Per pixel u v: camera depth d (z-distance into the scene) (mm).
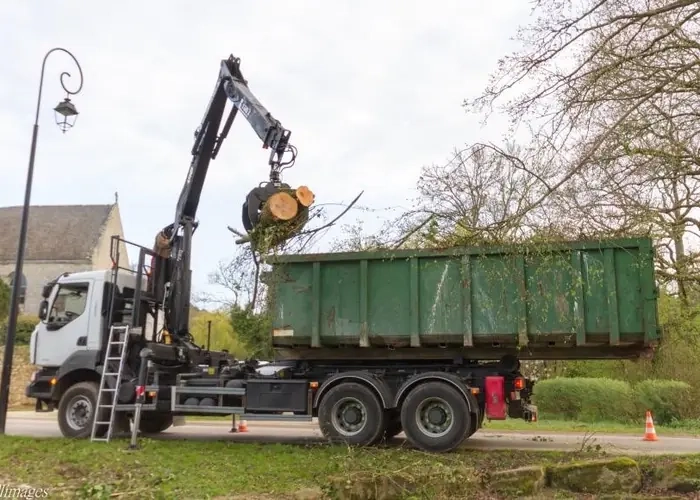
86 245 40750
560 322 9602
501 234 8281
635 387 18906
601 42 7555
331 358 11031
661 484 7973
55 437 11656
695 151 8383
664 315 10617
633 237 9219
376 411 10242
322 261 10734
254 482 7641
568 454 9273
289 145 11438
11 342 12008
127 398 11336
